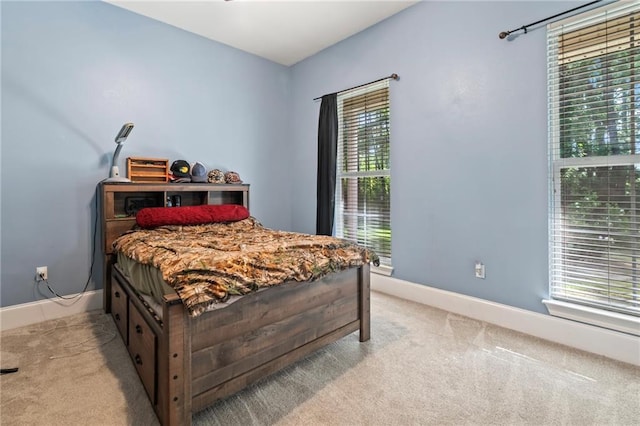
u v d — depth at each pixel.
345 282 1.98
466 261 2.55
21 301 2.44
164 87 3.15
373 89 3.23
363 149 3.37
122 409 1.44
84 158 2.71
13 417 1.38
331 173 3.54
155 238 2.18
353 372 1.73
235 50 3.68
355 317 2.05
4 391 1.56
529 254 2.21
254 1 2.80
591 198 1.98
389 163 3.10
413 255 2.91
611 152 1.90
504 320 2.32
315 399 1.50
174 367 1.21
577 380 1.65
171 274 1.30
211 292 1.25
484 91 2.40
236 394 1.54
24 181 2.45
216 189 3.21
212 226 2.79
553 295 2.14
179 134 3.26
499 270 2.37
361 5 2.84
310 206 4.03
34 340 2.13
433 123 2.73
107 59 2.81
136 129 2.98
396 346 2.02
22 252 2.44
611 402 1.47
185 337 1.24
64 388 1.59
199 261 1.38
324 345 1.84
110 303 2.62
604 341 1.89
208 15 3.00
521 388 1.58
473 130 2.48
